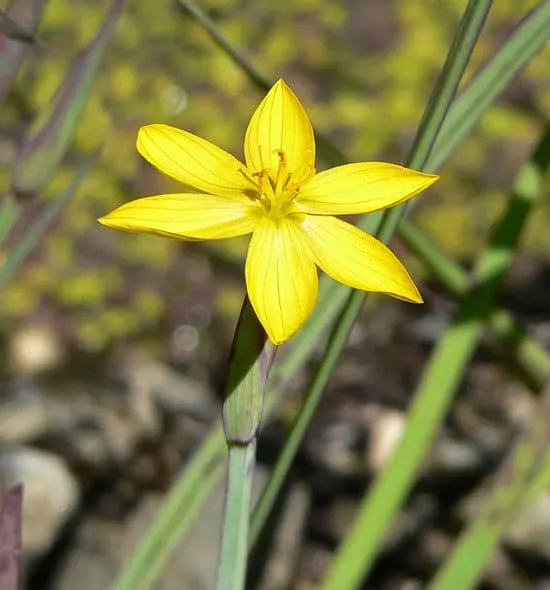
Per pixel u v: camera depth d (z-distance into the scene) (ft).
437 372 0.76
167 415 1.12
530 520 0.95
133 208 0.58
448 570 0.71
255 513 0.62
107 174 1.29
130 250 1.28
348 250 0.59
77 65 0.68
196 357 1.21
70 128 0.68
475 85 0.68
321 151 0.73
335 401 1.16
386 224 0.61
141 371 1.16
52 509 0.92
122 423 1.08
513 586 0.96
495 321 0.77
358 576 0.74
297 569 0.97
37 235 0.70
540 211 1.33
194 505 0.69
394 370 1.21
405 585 0.99
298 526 0.96
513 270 1.31
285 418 1.12
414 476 0.75
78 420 1.05
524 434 0.71
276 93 0.62
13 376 1.14
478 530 0.71
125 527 0.94
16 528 0.62
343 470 1.07
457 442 1.08
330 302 0.71
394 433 1.06
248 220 0.59
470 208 1.32
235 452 0.57
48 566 0.92
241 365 0.57
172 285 1.26
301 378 1.17
